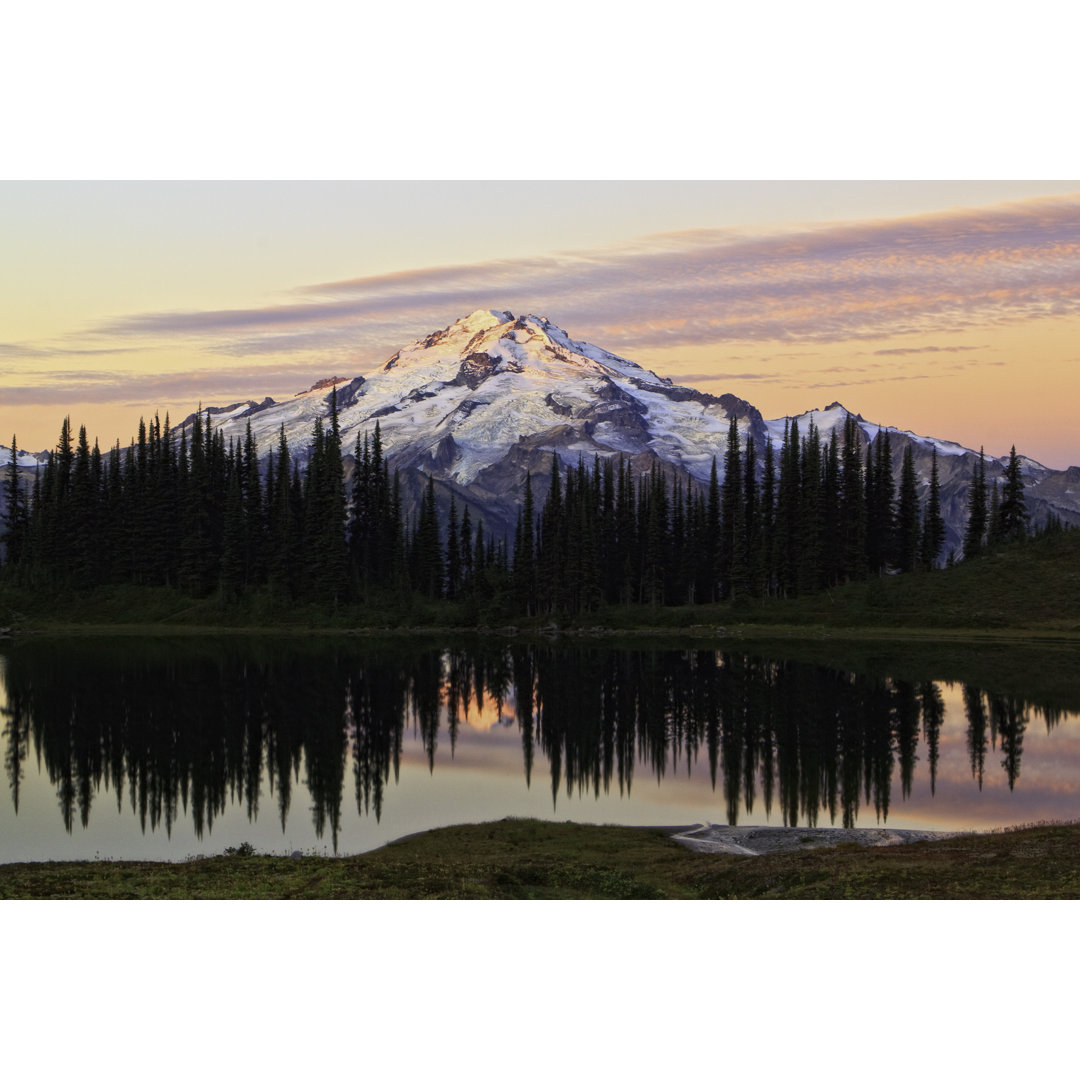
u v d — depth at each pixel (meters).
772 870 36.09
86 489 163.75
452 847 44.88
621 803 57.41
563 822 51.69
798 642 136.62
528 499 173.00
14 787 61.62
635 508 197.88
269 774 66.00
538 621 162.88
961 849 37.62
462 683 106.38
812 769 66.06
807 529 163.50
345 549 162.88
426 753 73.38
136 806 56.94
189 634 148.50
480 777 65.25
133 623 153.25
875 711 86.75
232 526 160.62
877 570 173.62
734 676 108.69
